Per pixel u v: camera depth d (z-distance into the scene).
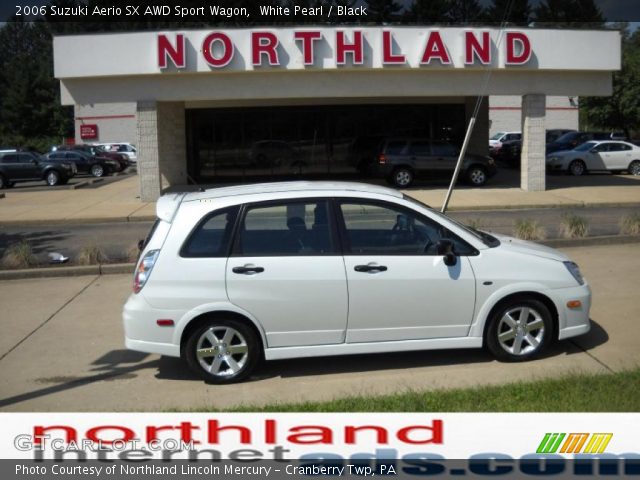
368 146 28.08
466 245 6.36
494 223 15.94
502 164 36.19
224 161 27.66
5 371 6.74
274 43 20.67
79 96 21.38
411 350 6.31
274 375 6.42
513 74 21.88
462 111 28.33
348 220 6.29
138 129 21.58
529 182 22.47
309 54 20.73
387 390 5.87
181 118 26.48
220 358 6.19
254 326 6.18
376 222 6.31
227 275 6.08
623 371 5.84
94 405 5.81
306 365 6.66
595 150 29.47
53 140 70.38
